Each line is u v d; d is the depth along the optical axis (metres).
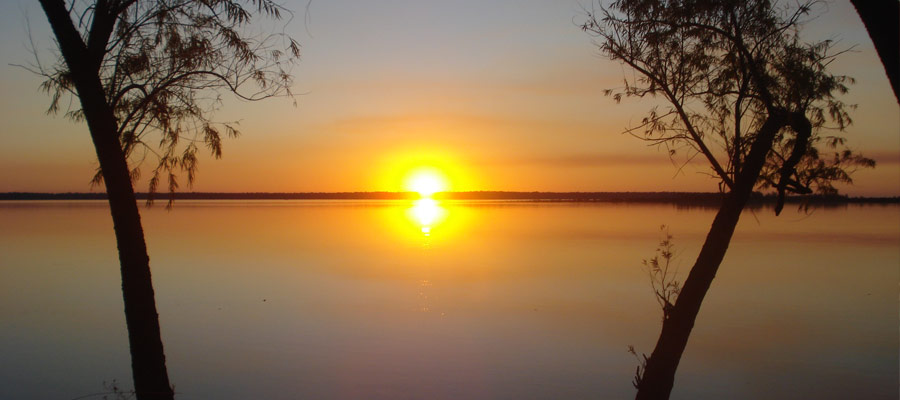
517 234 72.38
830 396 15.27
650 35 9.45
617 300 28.25
